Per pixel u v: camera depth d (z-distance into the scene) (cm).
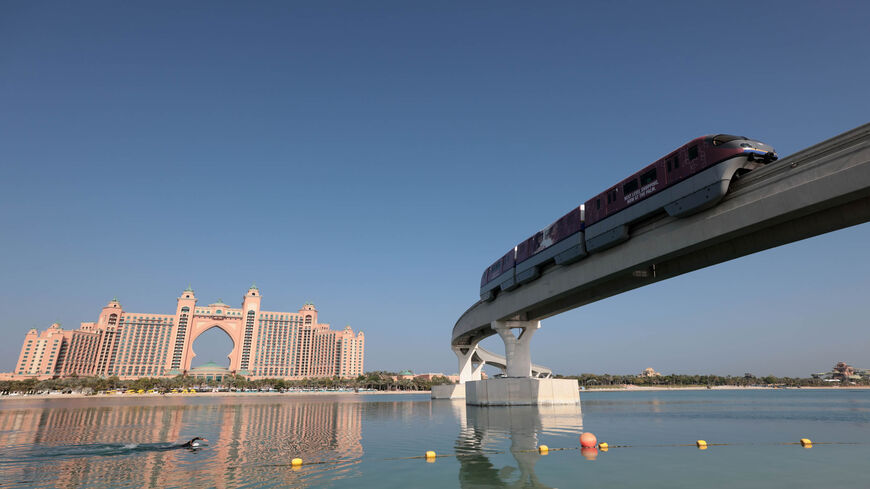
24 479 2139
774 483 1947
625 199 4647
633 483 1966
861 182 2933
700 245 4009
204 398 16025
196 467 2427
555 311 6994
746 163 3672
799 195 3244
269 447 3170
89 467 2431
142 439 3641
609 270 4988
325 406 9619
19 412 7338
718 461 2497
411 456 2744
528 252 6481
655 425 4559
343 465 2461
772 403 10656
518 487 1925
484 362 15388
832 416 5975
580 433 3822
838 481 1981
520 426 4494
